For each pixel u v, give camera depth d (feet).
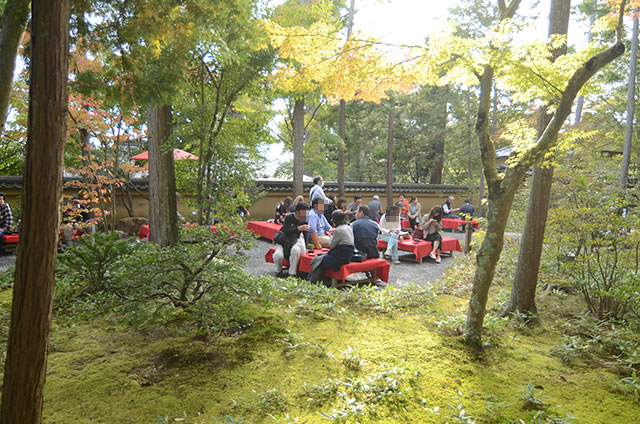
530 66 10.84
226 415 8.21
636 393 9.74
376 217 39.19
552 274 17.57
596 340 12.75
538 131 14.10
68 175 35.45
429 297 17.74
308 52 12.29
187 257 12.67
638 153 32.63
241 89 20.48
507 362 11.48
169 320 13.15
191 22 10.87
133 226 38.24
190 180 25.76
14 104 20.39
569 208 15.61
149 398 8.80
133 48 10.94
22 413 5.05
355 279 21.98
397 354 11.47
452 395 9.38
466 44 10.34
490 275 12.02
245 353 11.19
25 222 4.82
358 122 74.74
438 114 68.85
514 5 11.65
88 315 11.52
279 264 22.39
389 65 12.14
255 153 35.22
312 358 11.04
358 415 8.34
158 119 21.17
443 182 89.20
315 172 77.87
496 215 11.64
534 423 8.35
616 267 15.02
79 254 12.40
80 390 9.02
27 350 4.98
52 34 4.71
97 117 21.77
